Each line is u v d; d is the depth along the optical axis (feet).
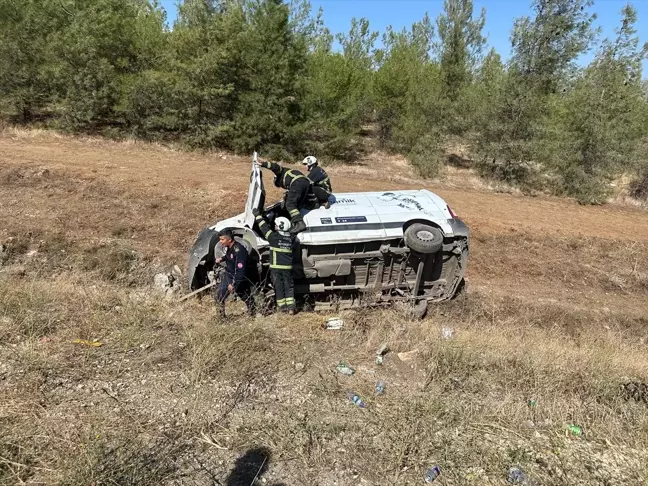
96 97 55.36
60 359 14.38
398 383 14.99
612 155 51.72
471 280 29.78
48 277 24.99
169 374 14.16
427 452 11.71
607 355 18.61
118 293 20.94
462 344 17.48
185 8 56.65
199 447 11.35
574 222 41.11
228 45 53.36
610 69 55.57
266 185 41.45
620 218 45.65
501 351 17.62
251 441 11.66
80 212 32.91
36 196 34.71
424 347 17.66
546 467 11.46
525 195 53.36
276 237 19.81
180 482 10.22
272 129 56.49
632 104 53.88
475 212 40.55
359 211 21.94
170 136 59.26
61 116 56.80
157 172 42.47
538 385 15.24
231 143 56.90
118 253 27.99
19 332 15.56
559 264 32.78
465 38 72.08
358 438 12.04
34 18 55.47
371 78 70.13
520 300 27.78
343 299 23.04
